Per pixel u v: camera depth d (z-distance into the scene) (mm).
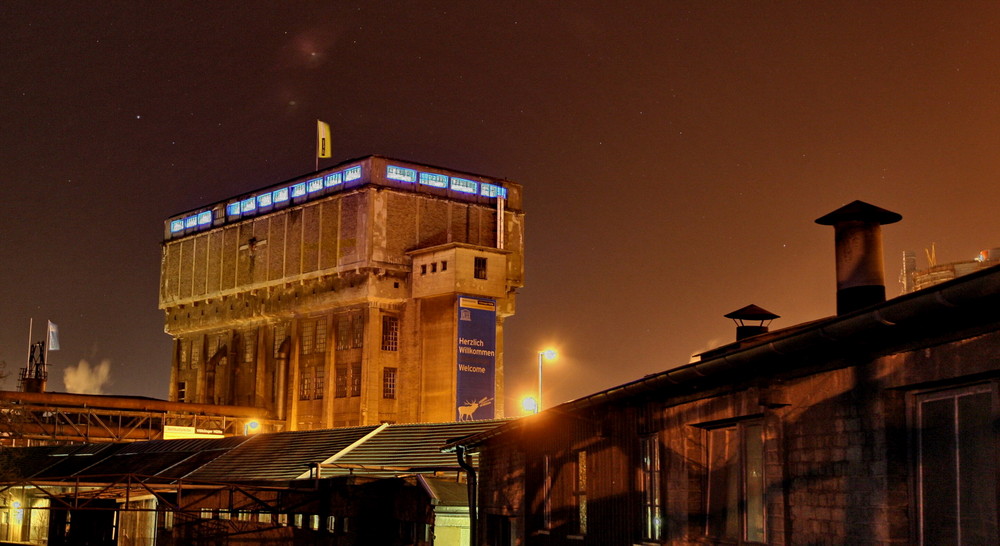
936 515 9734
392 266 73938
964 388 9445
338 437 44594
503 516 22891
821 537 11203
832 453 11086
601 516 17578
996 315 8617
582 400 17422
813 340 10406
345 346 75562
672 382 13852
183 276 91562
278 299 81562
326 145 84125
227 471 45781
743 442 13461
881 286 13508
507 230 81062
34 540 52344
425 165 77375
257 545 33750
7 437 64188
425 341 72188
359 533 32344
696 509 14523
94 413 67625
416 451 39844
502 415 76125
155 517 41156
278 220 82125
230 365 86062
